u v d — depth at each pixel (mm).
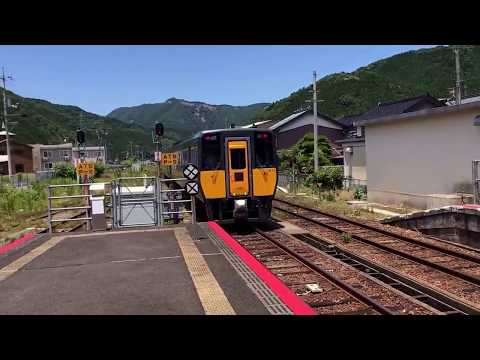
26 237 9938
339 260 8602
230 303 4965
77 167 12125
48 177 45375
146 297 5254
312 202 19875
